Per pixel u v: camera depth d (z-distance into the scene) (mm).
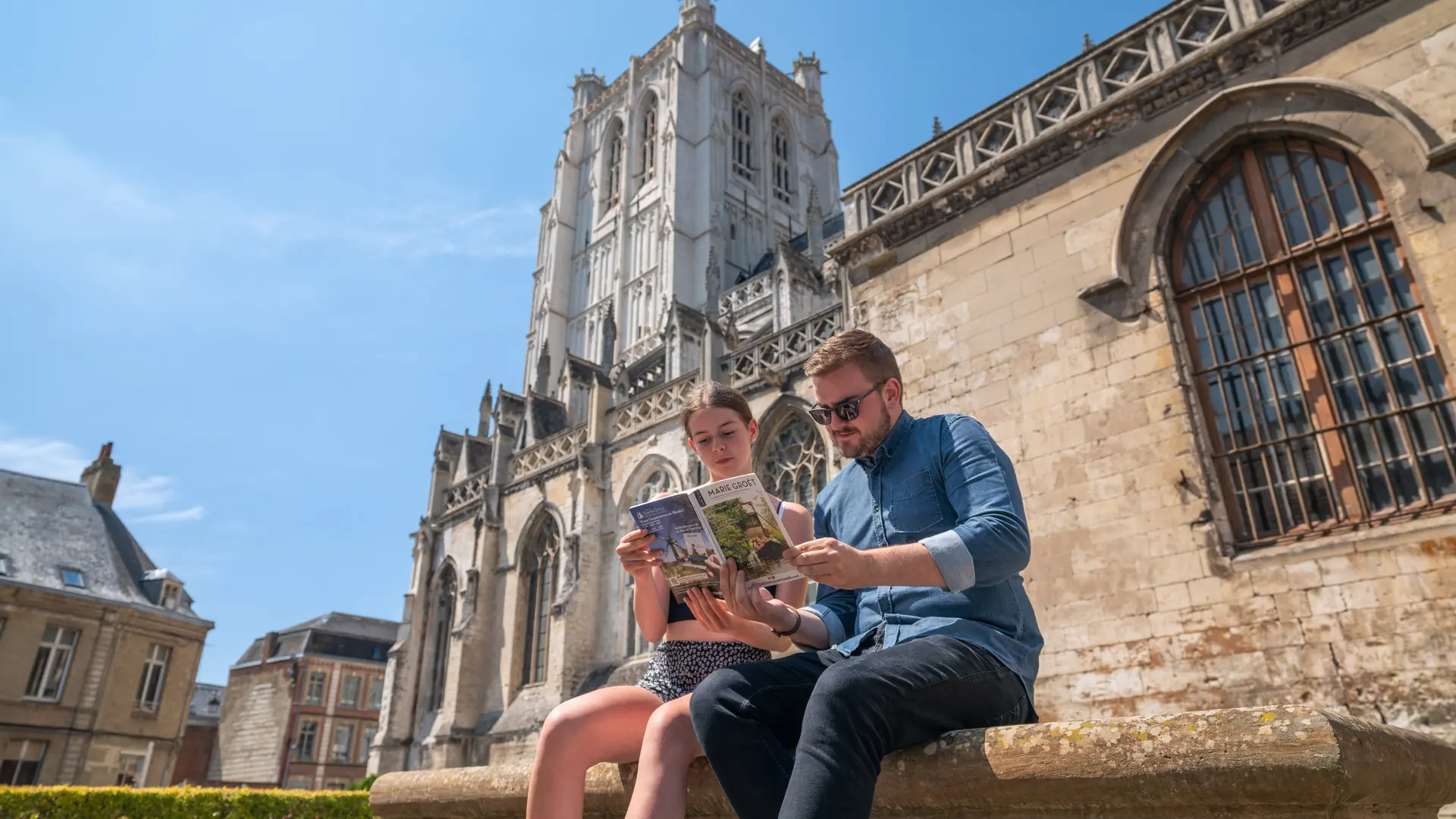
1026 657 2947
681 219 61312
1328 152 11070
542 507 29844
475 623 30094
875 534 3320
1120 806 2305
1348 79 10828
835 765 2307
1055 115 13969
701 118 65688
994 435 12875
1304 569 9680
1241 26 12047
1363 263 10500
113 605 36875
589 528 27453
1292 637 9531
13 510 39219
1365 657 8977
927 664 2584
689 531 3281
